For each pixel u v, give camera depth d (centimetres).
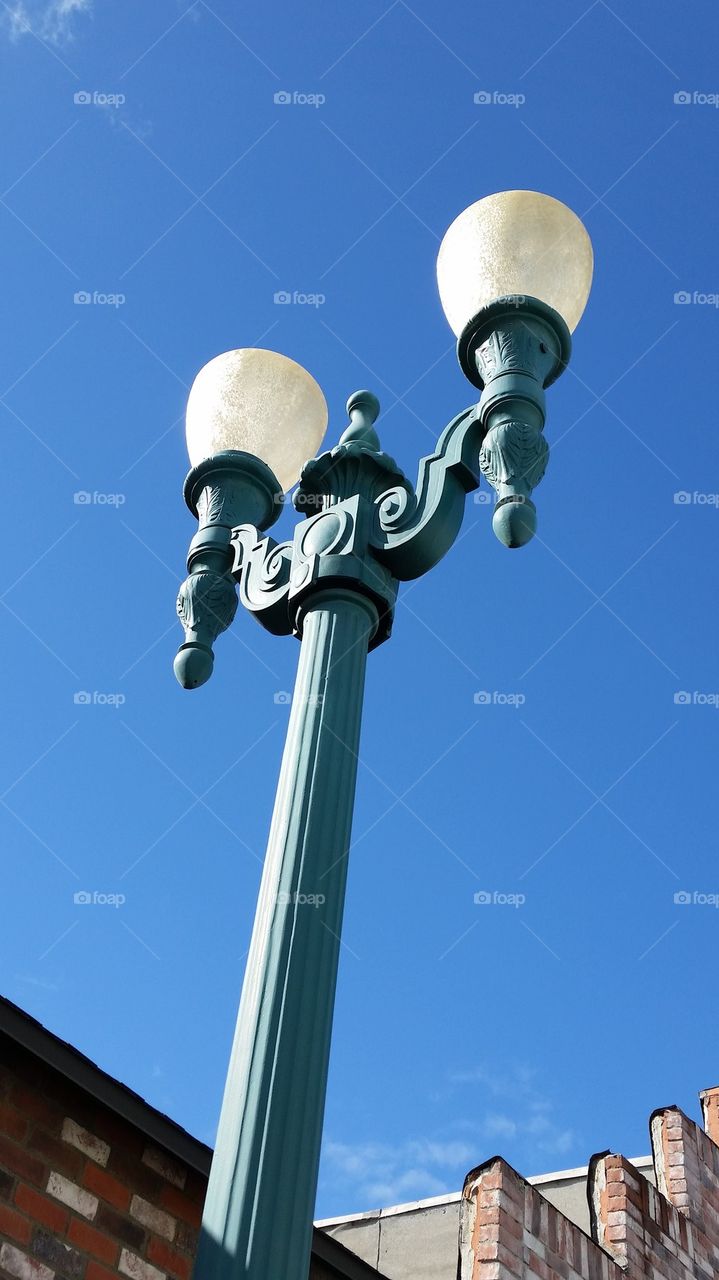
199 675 362
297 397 412
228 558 378
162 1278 439
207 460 391
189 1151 459
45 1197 417
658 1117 708
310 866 280
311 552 336
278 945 268
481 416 335
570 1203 909
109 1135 448
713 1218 678
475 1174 558
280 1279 225
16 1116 421
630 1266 590
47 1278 404
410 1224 934
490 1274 516
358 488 346
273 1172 237
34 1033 422
